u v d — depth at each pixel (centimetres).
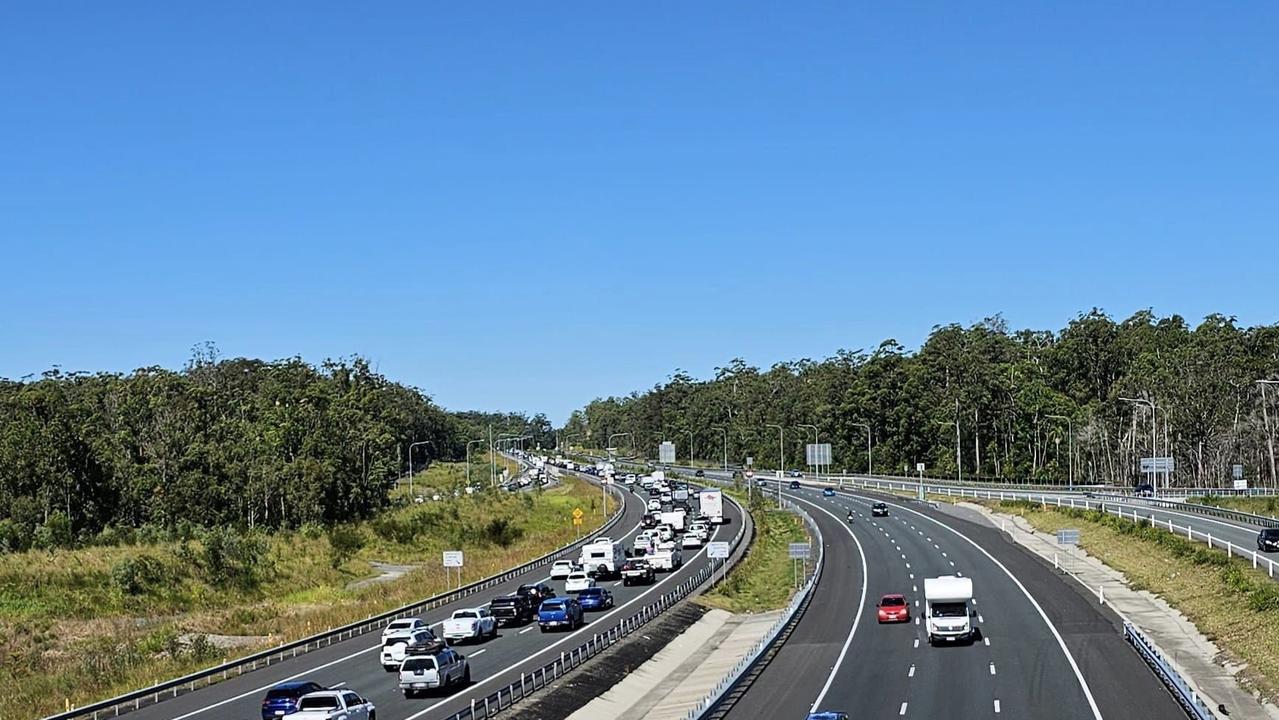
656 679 6069
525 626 7750
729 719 4894
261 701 5269
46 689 5878
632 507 17975
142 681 6003
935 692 5288
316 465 14462
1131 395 19400
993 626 7062
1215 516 11356
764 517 14625
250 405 18312
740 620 8150
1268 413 16612
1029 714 4791
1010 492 15888
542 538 14125
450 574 10556
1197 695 5003
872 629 7169
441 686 5391
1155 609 7475
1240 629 6269
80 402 15638
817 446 19012
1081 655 6053
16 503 11662
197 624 8244
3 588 8400
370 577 11481
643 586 9738
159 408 14950
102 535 11100
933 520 13488
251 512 13912
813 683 5609
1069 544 9662
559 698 5234
